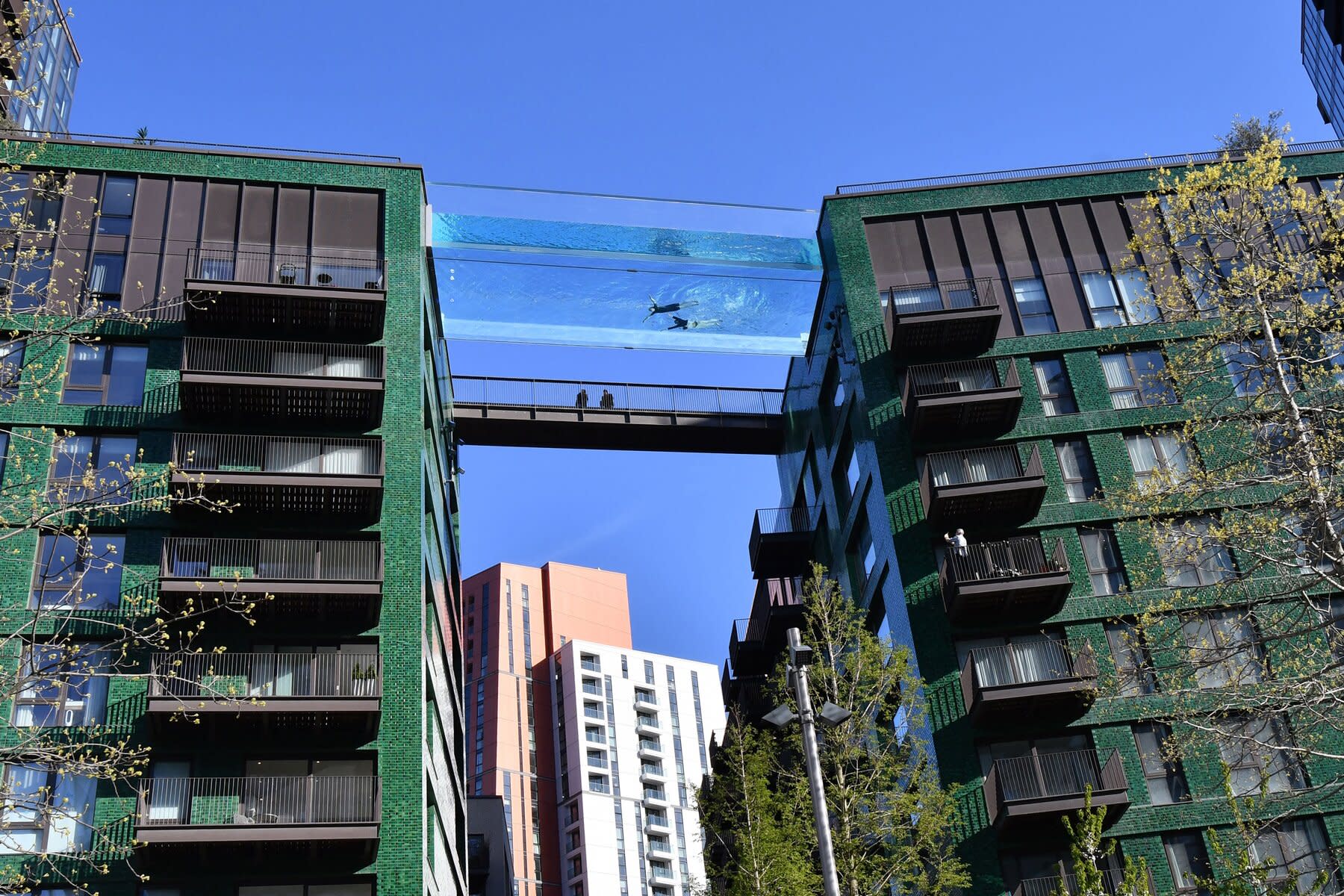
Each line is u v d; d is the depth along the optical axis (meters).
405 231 41.09
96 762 22.64
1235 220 27.86
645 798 140.12
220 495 34.31
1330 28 102.94
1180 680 35.66
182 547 33.75
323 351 37.81
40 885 29.14
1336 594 36.00
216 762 31.59
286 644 33.69
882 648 35.12
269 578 33.03
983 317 40.59
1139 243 28.64
